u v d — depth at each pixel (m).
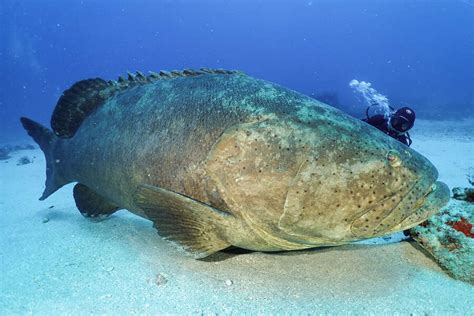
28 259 1.32
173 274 1.15
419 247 1.24
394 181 1.01
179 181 1.16
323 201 1.00
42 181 3.14
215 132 1.12
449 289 1.03
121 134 1.37
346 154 1.02
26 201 2.38
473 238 1.13
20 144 6.85
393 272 1.12
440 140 4.64
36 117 15.07
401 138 1.95
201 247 1.15
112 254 1.32
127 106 1.42
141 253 1.31
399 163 1.02
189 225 1.15
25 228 1.72
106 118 1.50
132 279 1.13
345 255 1.22
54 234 1.58
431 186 1.06
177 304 1.00
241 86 1.19
